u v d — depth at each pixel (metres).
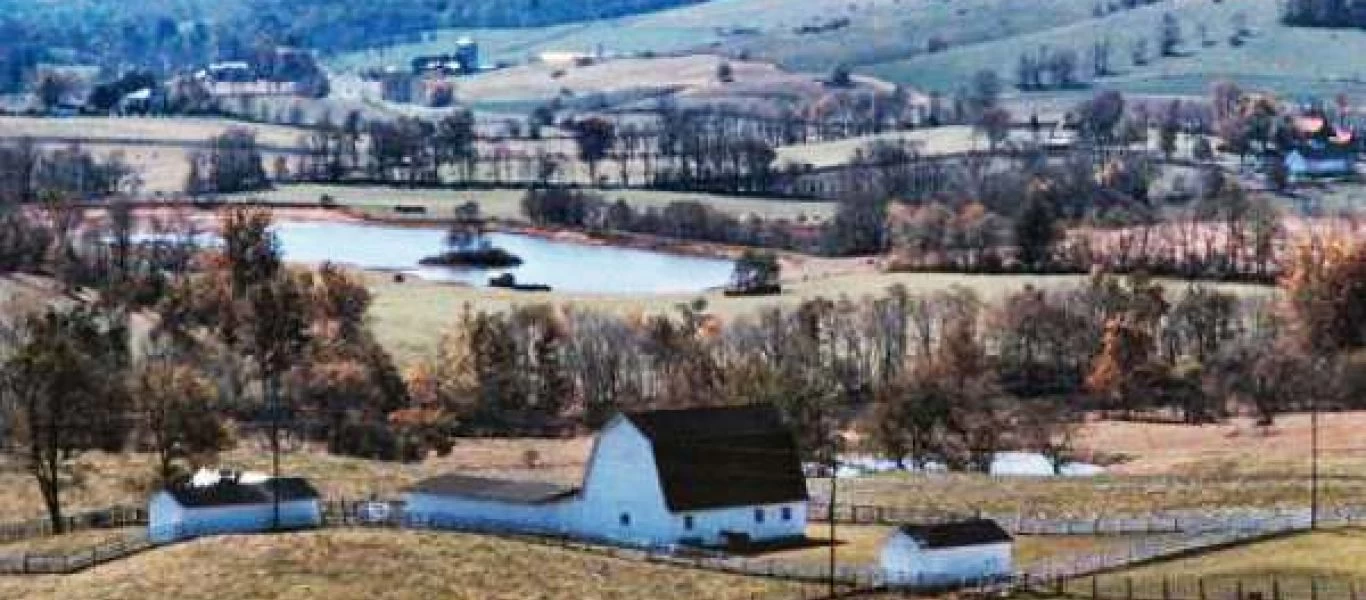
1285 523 193.25
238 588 177.12
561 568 183.25
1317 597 161.12
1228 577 169.88
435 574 180.38
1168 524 197.62
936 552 174.88
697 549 195.75
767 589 175.00
